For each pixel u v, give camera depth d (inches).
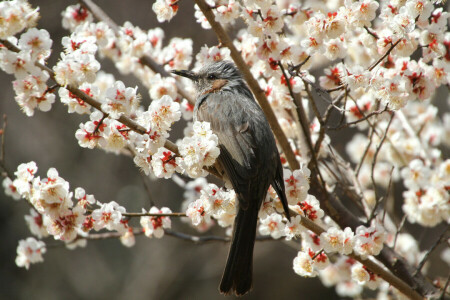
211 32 677.3
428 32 307.6
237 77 381.7
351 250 291.7
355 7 305.4
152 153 265.6
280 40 327.9
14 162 781.9
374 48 329.1
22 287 778.2
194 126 264.7
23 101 265.6
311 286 796.0
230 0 325.7
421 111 443.2
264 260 807.7
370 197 445.7
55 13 723.4
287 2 388.8
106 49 415.8
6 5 246.4
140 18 751.1
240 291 295.1
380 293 429.1
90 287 799.7
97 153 806.5
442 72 317.7
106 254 823.7
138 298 788.6
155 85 372.5
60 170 786.8
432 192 371.9
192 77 383.6
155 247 820.6
